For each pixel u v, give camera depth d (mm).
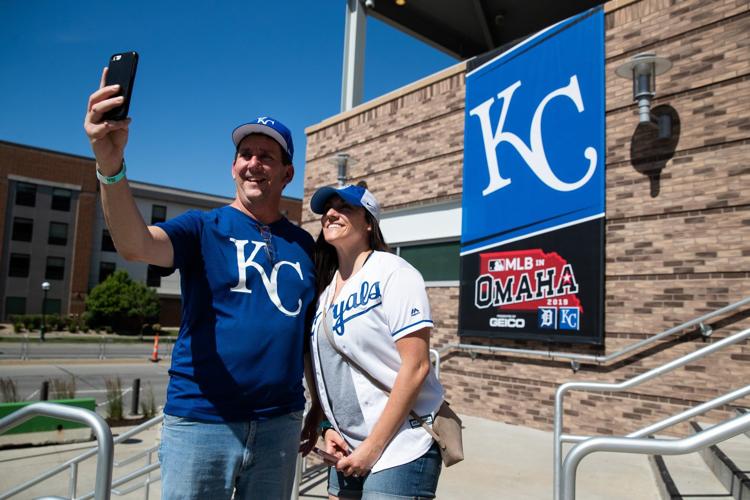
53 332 38844
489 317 7691
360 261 2219
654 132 6309
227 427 1927
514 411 7309
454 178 8688
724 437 1625
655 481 4738
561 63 7184
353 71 10969
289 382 2080
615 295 6426
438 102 9078
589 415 6523
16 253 41250
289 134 2254
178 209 47250
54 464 7789
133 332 40375
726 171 5766
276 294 2080
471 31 13461
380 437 1861
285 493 2115
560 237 6949
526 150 7480
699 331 5773
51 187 42812
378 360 2051
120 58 1663
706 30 6051
